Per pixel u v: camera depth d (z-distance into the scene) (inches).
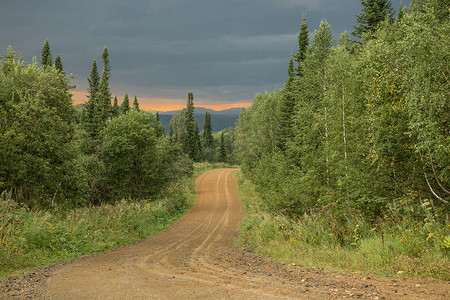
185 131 4397.1
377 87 549.0
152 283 271.6
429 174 471.2
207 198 1902.1
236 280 281.6
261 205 1085.1
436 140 407.8
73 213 711.7
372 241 397.4
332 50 890.1
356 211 563.2
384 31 883.4
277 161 1130.0
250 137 2047.2
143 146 1398.9
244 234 858.1
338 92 733.9
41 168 788.0
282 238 610.9
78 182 976.9
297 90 1077.1
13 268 360.2
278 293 223.3
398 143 520.1
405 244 348.5
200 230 968.9
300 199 794.2
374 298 200.4
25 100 789.2
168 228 1021.8
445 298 194.1
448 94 426.9
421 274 271.4
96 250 557.9
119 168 1346.0
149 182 1451.8
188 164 2370.8
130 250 576.4
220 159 5012.3
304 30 1640.0
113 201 1362.0
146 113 1437.0
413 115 448.5
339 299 200.7
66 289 255.8
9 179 775.7
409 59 468.8
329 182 729.0
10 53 837.8
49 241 497.0
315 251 451.8
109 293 239.1
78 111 999.6
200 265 394.0
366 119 556.1
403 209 486.3
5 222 450.6
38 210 757.3
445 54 426.3
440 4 497.4
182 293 231.5
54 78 872.3
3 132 745.0
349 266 341.4
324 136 836.0
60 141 874.8
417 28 450.0
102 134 1412.4
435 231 351.3
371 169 569.3
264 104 1941.4
